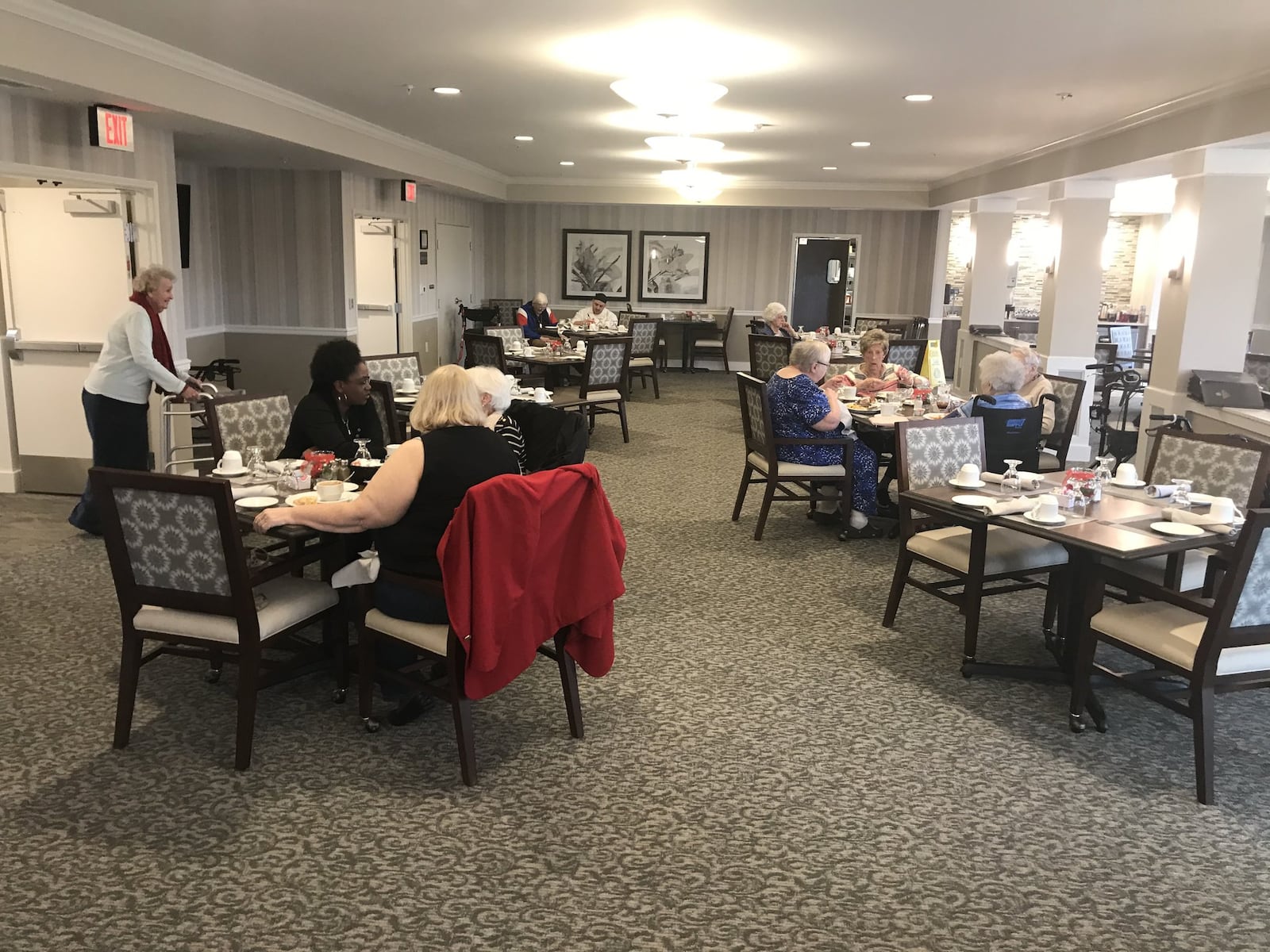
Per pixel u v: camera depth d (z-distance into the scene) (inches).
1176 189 262.1
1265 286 472.4
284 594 123.6
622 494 261.6
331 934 88.7
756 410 222.1
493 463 119.5
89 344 238.2
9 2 171.6
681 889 96.8
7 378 243.6
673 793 114.7
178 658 148.7
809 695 142.6
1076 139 315.0
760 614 175.2
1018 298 590.2
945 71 223.3
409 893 94.8
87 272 239.1
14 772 115.1
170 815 107.1
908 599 184.5
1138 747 129.1
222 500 108.0
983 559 146.1
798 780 118.6
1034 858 103.7
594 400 324.8
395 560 119.5
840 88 248.7
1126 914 94.9
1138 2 163.8
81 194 236.1
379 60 228.7
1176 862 103.7
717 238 584.1
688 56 217.5
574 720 126.9
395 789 113.7
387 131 352.2
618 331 455.5
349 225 371.6
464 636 108.7
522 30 196.5
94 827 104.4
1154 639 121.3
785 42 200.2
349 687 140.8
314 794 112.1
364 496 116.2
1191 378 253.8
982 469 174.6
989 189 412.5
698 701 139.6
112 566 117.4
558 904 94.0
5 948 85.7
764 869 100.6
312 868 98.3
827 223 576.4
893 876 100.0
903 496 160.9
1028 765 123.8
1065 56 205.0
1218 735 132.8
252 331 372.2
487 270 595.2
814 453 221.0
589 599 120.6
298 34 203.6
